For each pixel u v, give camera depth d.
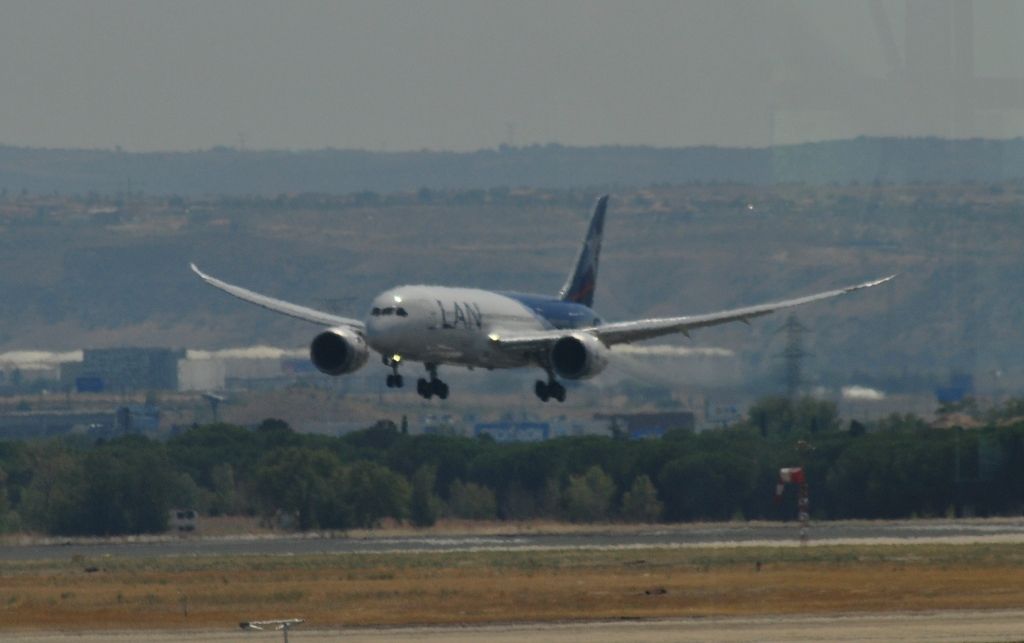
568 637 172.38
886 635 168.62
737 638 168.25
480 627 184.12
